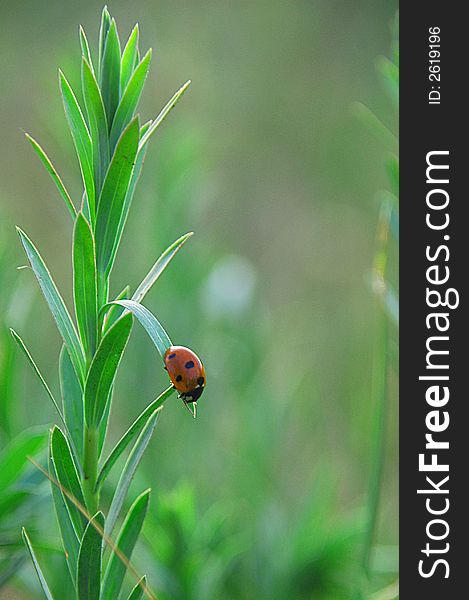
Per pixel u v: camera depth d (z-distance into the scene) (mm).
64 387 283
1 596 351
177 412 406
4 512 316
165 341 267
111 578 283
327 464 420
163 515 344
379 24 1112
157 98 702
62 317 277
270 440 422
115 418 456
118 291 409
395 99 341
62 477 278
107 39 274
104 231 275
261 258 853
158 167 421
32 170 744
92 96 272
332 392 601
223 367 444
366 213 909
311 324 681
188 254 422
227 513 366
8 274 341
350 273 832
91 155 276
